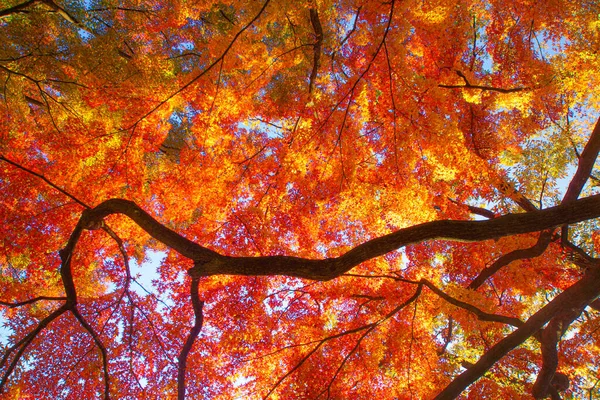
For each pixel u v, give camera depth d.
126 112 7.89
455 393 6.46
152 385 7.32
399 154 7.96
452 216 9.42
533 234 9.34
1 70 7.39
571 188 8.67
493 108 9.45
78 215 8.19
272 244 8.16
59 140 7.65
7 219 7.69
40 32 7.36
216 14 10.82
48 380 7.23
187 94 7.68
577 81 7.96
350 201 8.52
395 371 8.01
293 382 7.59
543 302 12.33
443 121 6.96
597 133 8.36
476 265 9.87
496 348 6.66
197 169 8.45
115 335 7.61
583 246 11.19
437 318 11.14
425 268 8.88
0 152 7.34
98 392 7.20
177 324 7.82
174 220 9.00
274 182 8.77
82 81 7.53
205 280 7.88
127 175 8.16
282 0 6.70
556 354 7.59
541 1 8.25
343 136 8.25
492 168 9.13
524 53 8.91
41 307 9.88
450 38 8.20
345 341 7.96
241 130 9.01
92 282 10.55
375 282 8.36
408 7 6.60
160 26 8.61
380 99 7.38
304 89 8.63
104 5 9.16
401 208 8.38
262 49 7.32
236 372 7.95
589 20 8.16
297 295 8.50
